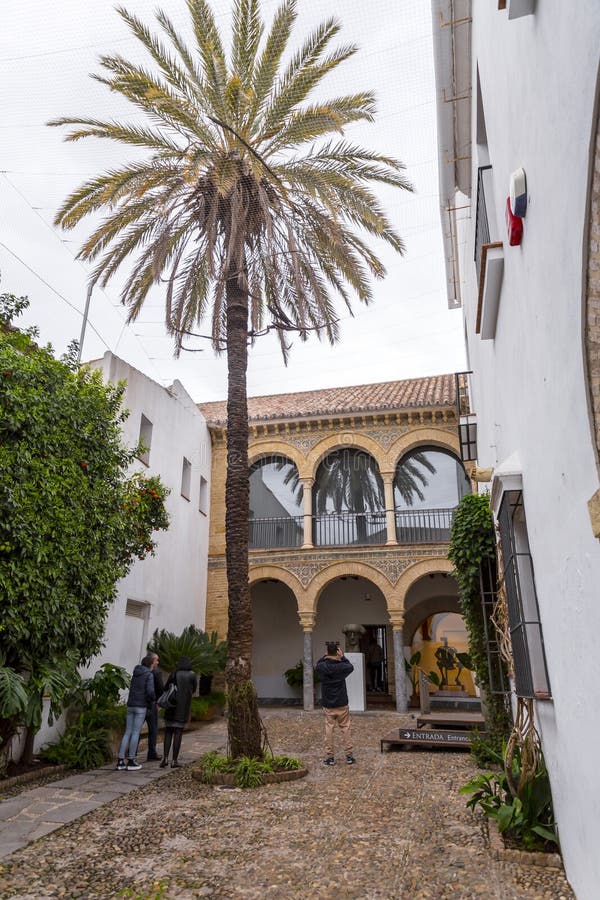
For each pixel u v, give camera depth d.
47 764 9.10
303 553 18.86
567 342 3.16
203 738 12.64
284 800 7.04
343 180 10.73
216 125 10.45
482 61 6.09
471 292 10.79
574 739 3.66
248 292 10.70
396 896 4.24
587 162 2.48
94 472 10.12
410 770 8.63
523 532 5.55
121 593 13.30
